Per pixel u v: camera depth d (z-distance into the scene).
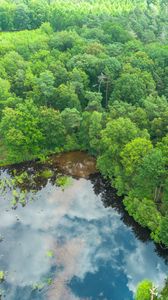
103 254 100.94
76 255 100.25
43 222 110.00
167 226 94.69
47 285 92.06
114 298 90.12
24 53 166.75
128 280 94.31
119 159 120.19
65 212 114.12
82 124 133.38
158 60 155.12
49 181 126.19
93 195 121.06
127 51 164.62
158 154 102.50
